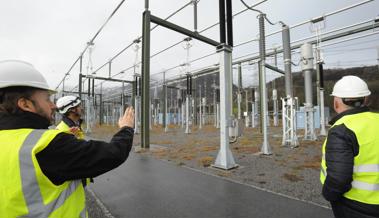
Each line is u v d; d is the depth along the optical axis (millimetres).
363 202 1748
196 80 35719
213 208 3982
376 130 1778
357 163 1776
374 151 1745
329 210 3783
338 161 1747
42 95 1304
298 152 9102
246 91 30297
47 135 1164
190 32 9492
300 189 4832
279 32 14445
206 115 39281
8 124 1178
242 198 4391
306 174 5965
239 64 23734
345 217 1854
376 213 1717
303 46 12086
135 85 20234
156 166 7246
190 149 10438
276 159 7844
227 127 6723
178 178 5859
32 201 1087
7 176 1074
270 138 14047
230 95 6898
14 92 1210
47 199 1121
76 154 1174
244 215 3682
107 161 1286
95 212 3928
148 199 4477
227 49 6875
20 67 1237
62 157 1141
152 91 38406
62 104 3592
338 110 2080
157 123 39156
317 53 14633
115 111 44156
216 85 32094
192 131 21984
